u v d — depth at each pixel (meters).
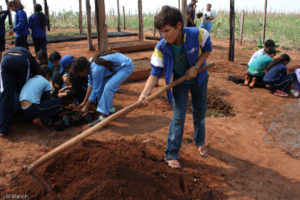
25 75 3.52
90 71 3.76
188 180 2.65
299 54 10.07
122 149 2.96
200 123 2.96
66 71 4.43
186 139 3.50
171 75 2.53
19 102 3.62
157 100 4.92
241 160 3.12
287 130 3.82
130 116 4.17
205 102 2.84
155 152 3.11
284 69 5.47
